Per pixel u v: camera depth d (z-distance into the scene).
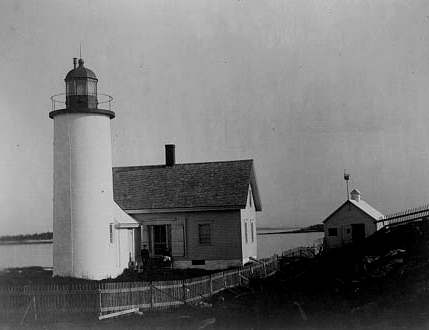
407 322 12.16
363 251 22.38
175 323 14.28
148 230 27.19
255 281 20.81
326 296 15.95
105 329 13.80
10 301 15.11
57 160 21.33
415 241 21.14
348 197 37.03
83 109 21.17
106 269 21.36
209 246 26.38
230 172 27.92
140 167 29.89
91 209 21.02
